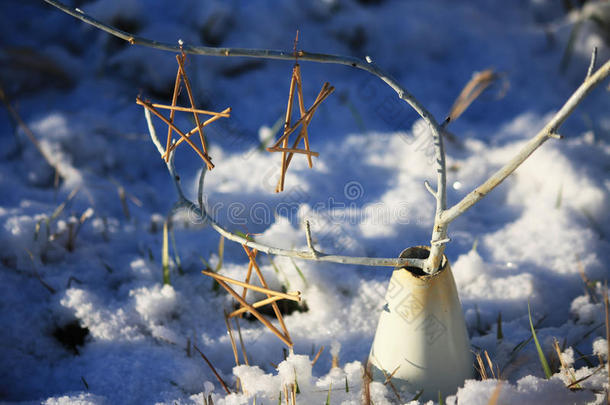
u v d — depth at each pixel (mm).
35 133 4875
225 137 5215
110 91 5570
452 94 5785
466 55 6238
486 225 4371
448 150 5004
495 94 5762
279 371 2734
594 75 1805
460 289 3654
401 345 2559
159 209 4617
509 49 6250
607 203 4305
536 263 3881
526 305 3506
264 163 4895
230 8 5914
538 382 2549
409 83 5902
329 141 5262
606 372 2705
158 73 5469
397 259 2455
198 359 3186
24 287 3561
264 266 3764
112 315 3361
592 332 3131
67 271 3742
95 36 5941
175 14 5941
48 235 3859
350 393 2740
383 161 5008
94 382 2939
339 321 3473
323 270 3730
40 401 2764
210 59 5727
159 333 3252
